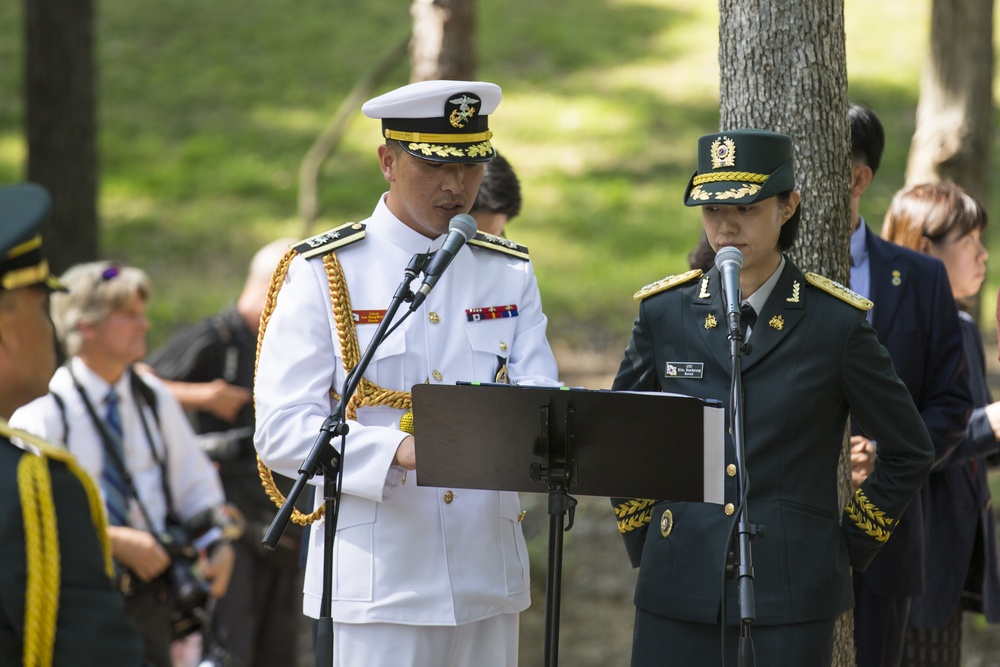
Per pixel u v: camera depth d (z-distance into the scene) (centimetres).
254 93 4891
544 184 4203
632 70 5153
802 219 1049
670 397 802
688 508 895
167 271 3644
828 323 870
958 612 1232
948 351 1077
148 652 1220
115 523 1231
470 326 969
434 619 922
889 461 889
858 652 1085
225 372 1434
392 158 960
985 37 1956
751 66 1052
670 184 4219
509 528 976
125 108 4744
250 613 1436
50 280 698
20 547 642
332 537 859
